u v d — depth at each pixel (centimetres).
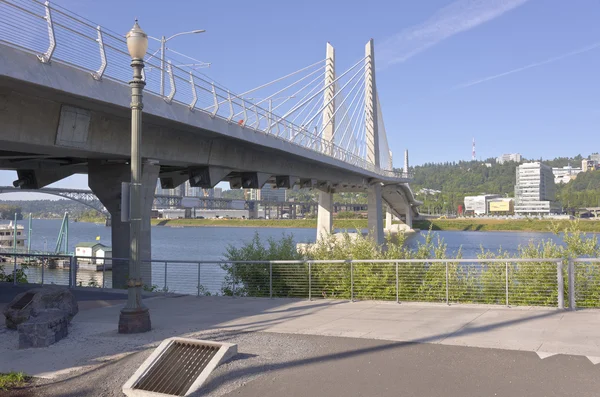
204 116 2481
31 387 689
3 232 8019
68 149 1969
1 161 2639
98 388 675
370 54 7650
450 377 653
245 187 3591
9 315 1051
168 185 3519
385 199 11144
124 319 991
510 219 15312
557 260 1119
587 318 984
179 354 755
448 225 14838
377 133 7506
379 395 606
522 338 829
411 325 977
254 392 633
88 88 1758
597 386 601
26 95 1716
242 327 1023
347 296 1496
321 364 729
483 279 1323
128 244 2483
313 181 5172
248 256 1900
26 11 1518
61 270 4819
